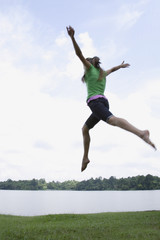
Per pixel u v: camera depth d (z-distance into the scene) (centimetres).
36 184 18838
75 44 323
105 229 637
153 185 15088
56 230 632
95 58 362
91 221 796
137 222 740
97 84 346
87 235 570
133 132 276
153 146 257
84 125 384
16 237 554
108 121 311
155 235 561
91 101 338
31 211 2531
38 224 751
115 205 3675
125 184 15912
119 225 697
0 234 576
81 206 3478
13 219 868
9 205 3744
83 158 386
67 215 937
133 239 521
